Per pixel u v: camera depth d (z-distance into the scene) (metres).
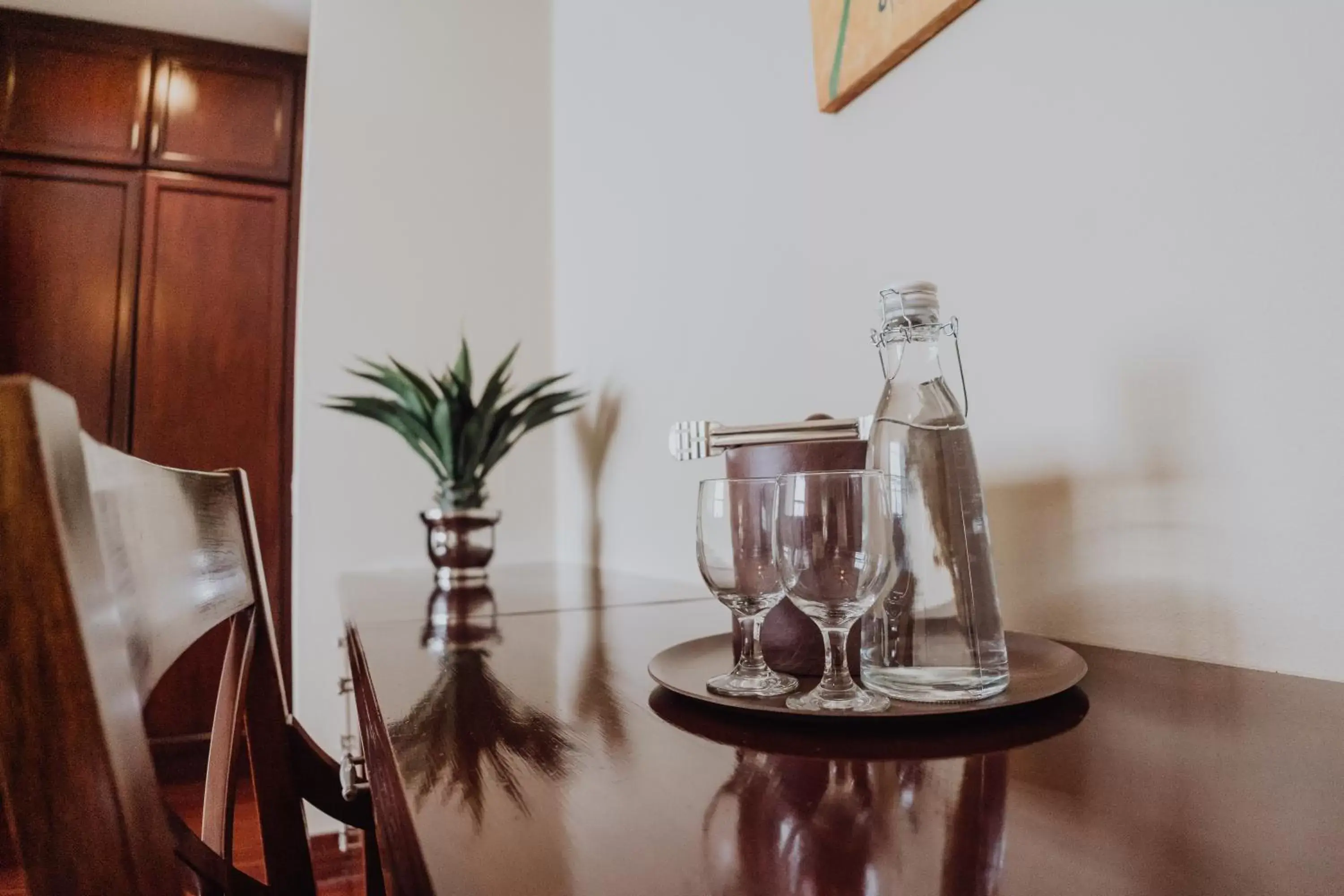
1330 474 0.49
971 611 0.46
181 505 0.56
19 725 0.27
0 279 2.38
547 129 2.27
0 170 2.40
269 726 0.79
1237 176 0.54
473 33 2.22
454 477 1.52
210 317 2.54
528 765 0.39
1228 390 0.54
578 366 1.99
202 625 0.58
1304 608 0.50
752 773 0.37
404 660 0.69
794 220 1.04
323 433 1.96
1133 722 0.43
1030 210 0.69
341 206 2.06
